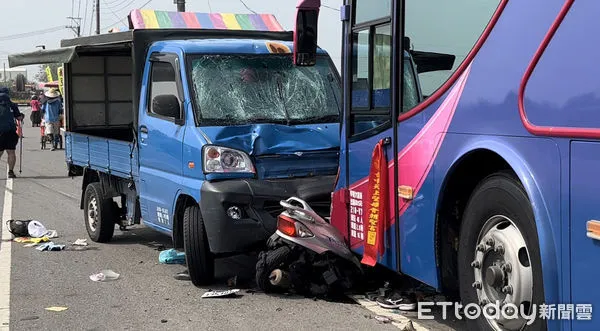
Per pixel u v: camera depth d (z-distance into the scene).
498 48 3.97
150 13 8.62
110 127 10.91
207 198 6.17
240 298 6.20
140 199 7.74
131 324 5.52
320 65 7.49
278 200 6.30
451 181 4.48
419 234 4.81
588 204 3.31
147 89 7.50
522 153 3.77
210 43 7.17
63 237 9.38
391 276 6.25
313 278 6.13
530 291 3.86
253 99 6.91
